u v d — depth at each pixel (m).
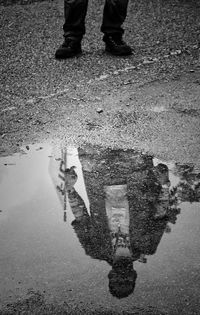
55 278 3.41
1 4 7.82
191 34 6.68
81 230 3.80
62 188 4.16
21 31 7.00
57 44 6.57
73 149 4.59
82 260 3.56
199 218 3.85
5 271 3.49
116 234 3.76
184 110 5.03
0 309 3.18
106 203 4.01
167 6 7.57
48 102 5.26
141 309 3.11
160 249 3.63
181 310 3.09
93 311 3.12
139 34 6.73
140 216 3.89
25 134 4.79
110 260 3.55
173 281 3.32
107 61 6.04
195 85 5.45
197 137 4.65
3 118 5.02
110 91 5.41
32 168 4.38
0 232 3.81
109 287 3.30
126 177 4.25
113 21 6.07
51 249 3.67
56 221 3.88
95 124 4.89
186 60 6.00
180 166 4.34
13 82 5.67
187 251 3.60
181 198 4.02
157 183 4.17
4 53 6.39
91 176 4.27
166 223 3.83
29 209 3.99
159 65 5.91
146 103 5.17
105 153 4.52
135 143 4.62
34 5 7.77
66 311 3.13
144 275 3.38
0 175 4.31
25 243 3.72
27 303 3.21
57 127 4.87
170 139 4.64
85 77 5.71
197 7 7.52
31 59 6.19
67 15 6.05
